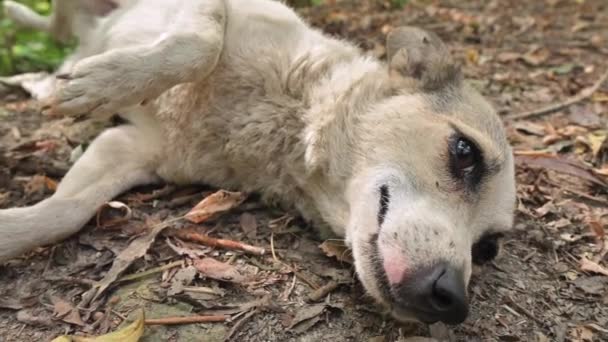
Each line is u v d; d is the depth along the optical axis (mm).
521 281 533
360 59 597
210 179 583
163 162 580
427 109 529
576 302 519
